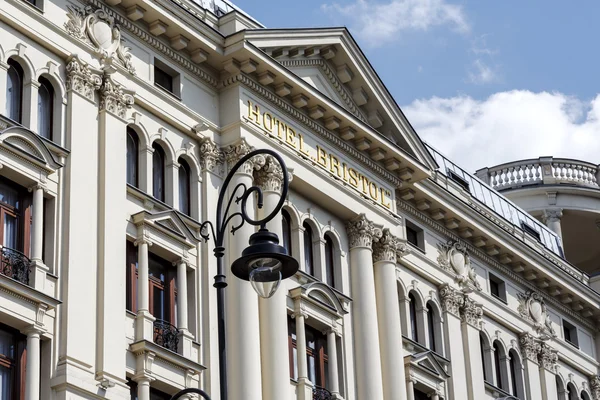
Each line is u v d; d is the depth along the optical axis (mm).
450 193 53094
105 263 37312
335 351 44812
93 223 37625
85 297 36562
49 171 36875
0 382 34219
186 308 39812
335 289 45969
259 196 27953
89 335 36281
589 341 62875
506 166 67812
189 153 42031
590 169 67938
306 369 43250
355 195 47344
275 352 41750
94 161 38375
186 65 42688
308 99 45094
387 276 47969
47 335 35312
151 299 39156
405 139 49469
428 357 49875
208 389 39562
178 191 41281
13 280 34469
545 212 66500
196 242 41000
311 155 45719
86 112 38625
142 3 40625
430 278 52125
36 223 36062
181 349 39125
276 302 42406
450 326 52312
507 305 56906
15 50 37344
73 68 38531
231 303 41312
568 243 70562
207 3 45906
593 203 66938
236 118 43000
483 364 54406
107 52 39781
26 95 37375
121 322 37281
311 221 45969
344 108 46438
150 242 39156
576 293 60781
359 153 47938
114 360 36594
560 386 59219
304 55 45875
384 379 46438
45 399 34844
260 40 43688
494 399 53531
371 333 46125
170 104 41625
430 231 53125
